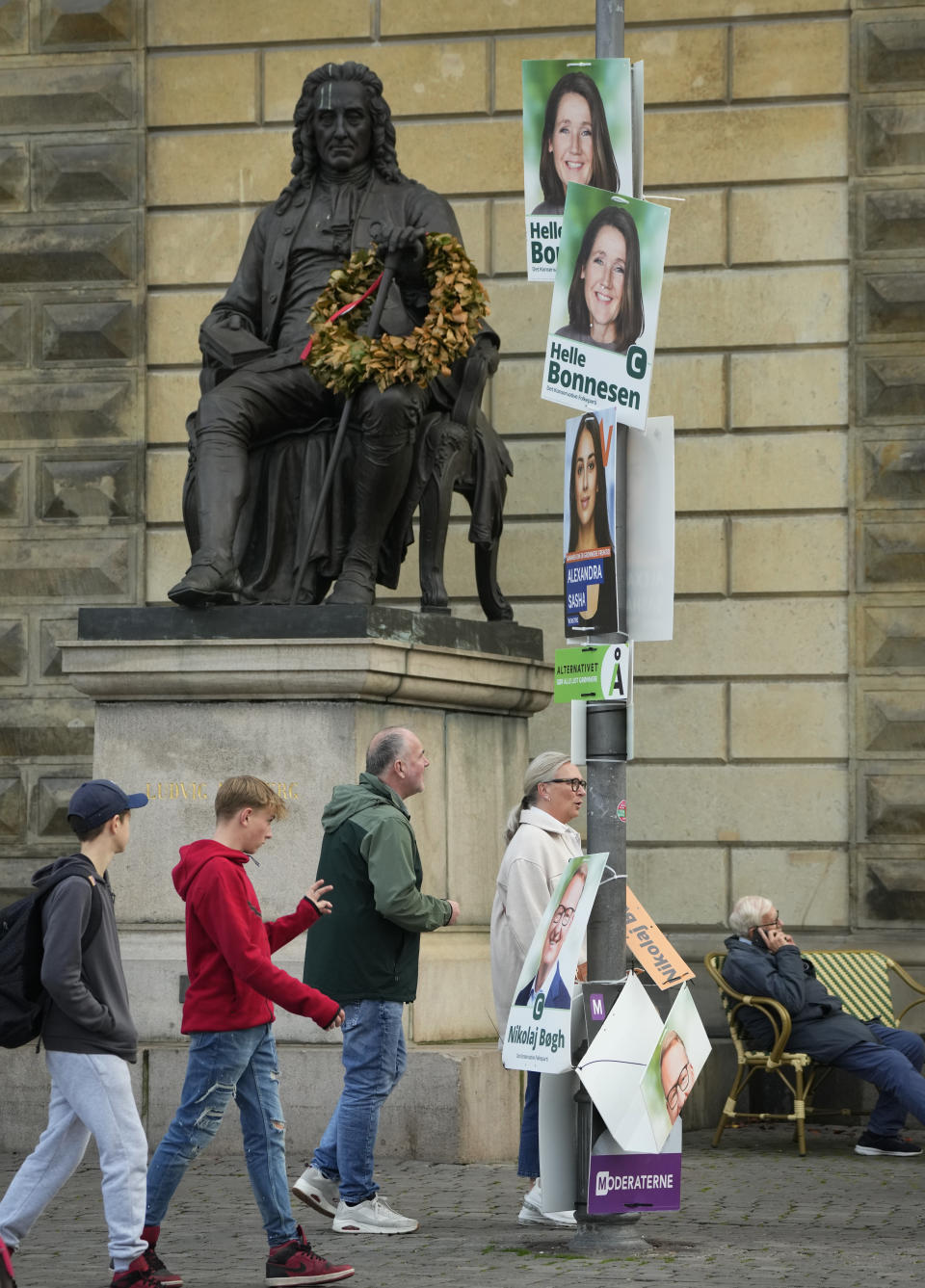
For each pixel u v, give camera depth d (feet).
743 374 98.02
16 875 101.65
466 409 81.82
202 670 74.23
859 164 97.40
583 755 54.34
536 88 54.34
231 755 74.84
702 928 96.43
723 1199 64.95
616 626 52.75
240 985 49.42
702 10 99.25
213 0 103.50
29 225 104.47
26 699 102.58
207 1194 64.69
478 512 84.43
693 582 97.76
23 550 103.40
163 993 74.64
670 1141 53.98
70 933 45.80
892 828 94.84
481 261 100.78
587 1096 53.93
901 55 97.09
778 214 98.17
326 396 80.28
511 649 83.71
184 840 75.36
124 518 102.47
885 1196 65.82
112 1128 46.70
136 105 103.81
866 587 96.17
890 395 96.43
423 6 101.86
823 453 97.04
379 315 77.66
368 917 56.70
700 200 98.78
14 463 103.86
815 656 96.48
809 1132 86.07
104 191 103.86
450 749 79.41
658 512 53.11
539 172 54.39
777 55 98.48
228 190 102.94
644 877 97.19
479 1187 65.51
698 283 98.63
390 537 80.94
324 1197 58.44
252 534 80.59
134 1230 46.96
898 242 96.94
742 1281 50.11
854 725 95.81
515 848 58.49
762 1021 79.56
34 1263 52.95
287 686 73.77
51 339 103.76
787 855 95.86
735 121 98.73
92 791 47.60
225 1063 49.24
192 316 102.83
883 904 94.58
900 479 96.07
